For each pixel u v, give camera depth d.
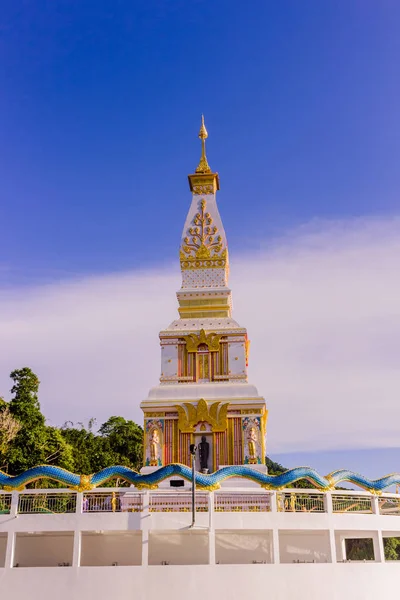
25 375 56.41
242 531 30.05
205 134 49.78
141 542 29.53
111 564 29.72
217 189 48.84
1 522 27.91
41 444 51.22
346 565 28.11
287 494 33.88
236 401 38.44
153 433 38.22
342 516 29.50
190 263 44.75
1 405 53.69
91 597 26.06
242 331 41.41
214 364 40.84
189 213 46.62
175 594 26.19
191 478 29.00
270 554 29.77
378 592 28.38
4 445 49.78
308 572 27.36
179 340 41.78
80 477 28.91
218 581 26.55
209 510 28.14
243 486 35.34
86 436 69.38
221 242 45.12
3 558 30.30
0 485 28.89
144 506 28.06
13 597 26.14
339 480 30.91
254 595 26.48
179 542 30.02
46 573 26.52
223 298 43.28
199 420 38.09
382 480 32.41
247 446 37.41
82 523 27.66
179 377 40.62
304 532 31.31
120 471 29.61
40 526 27.69
